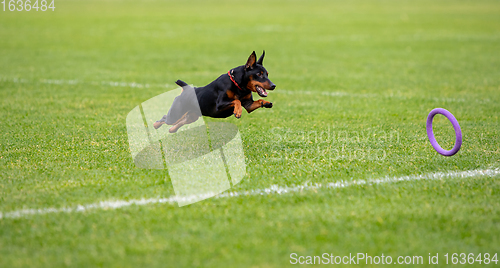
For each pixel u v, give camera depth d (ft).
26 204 15.98
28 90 37.65
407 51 62.18
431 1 182.09
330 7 153.89
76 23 99.35
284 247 13.29
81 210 15.66
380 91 38.75
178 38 75.97
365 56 58.34
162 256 12.80
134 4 168.04
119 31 85.25
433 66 50.55
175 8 149.07
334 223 14.66
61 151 22.07
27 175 18.69
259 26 95.35
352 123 28.45
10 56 55.36
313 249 13.23
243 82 21.07
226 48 65.26
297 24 99.35
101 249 13.14
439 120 28.99
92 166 19.93
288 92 38.58
